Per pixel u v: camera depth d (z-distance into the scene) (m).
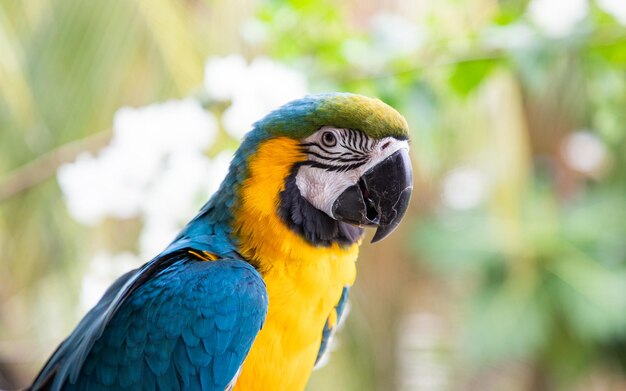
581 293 9.45
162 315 3.48
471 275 10.08
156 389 3.47
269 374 3.54
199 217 3.83
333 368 6.31
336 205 3.59
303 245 3.56
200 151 5.14
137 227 5.97
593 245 9.68
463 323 9.82
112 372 3.54
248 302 3.41
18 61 5.41
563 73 6.68
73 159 5.58
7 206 5.99
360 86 5.67
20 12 5.39
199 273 3.51
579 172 9.97
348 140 3.60
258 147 3.61
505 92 6.39
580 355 9.79
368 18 6.58
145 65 5.52
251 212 3.58
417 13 6.42
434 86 5.71
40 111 5.58
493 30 5.66
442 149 6.54
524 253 9.55
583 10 5.59
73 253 6.11
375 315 7.25
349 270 3.76
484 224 9.45
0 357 5.82
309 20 5.76
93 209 5.19
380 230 3.65
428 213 9.45
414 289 10.39
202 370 3.42
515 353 9.51
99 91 5.54
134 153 5.09
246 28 5.66
